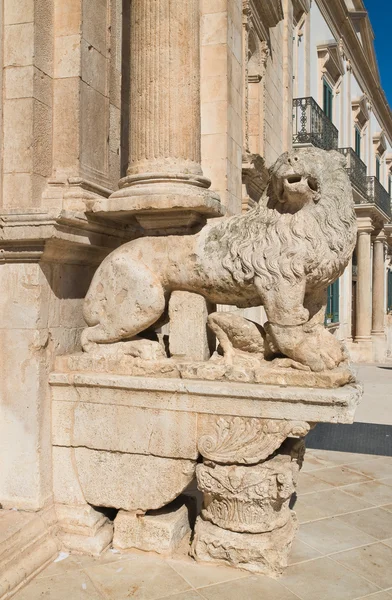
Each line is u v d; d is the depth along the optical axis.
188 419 3.64
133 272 3.94
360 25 21.72
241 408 3.51
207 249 3.85
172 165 3.97
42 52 3.94
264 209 3.83
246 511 3.58
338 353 3.67
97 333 4.04
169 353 4.24
